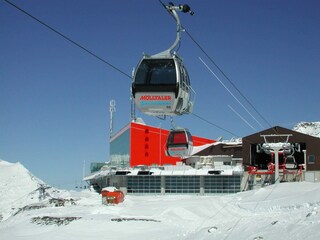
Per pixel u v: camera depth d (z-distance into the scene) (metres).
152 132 91.31
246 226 26.22
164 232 33.06
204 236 26.64
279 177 72.94
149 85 19.84
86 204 59.47
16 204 90.00
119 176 76.31
